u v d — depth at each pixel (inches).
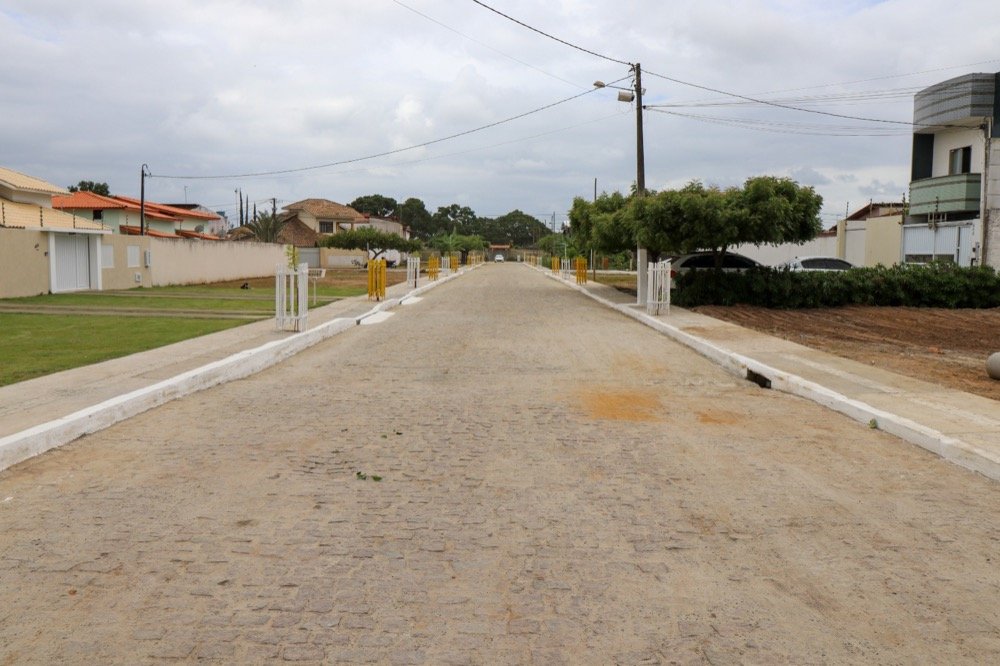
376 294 1028.5
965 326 739.4
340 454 277.4
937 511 222.4
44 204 1312.7
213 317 754.2
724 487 243.1
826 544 196.4
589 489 239.8
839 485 246.5
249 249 1807.3
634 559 185.5
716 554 189.2
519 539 197.3
